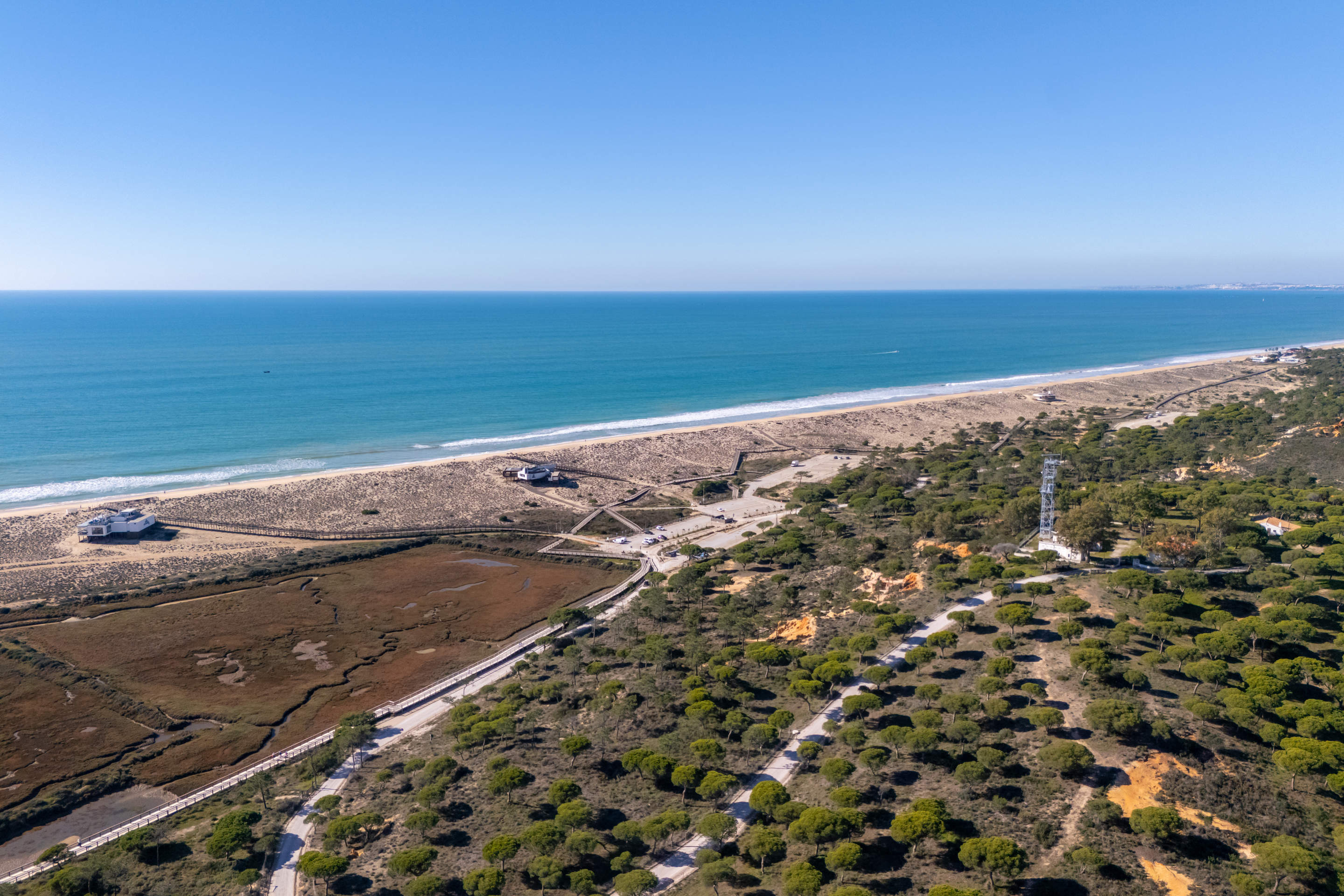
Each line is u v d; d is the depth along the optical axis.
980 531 107.56
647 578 106.06
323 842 52.22
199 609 96.94
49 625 90.88
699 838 51.22
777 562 110.00
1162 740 52.97
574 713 69.00
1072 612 72.75
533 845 48.38
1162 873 42.38
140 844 51.94
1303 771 49.09
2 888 50.31
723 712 65.56
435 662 85.44
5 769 64.88
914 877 44.62
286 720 73.62
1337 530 97.50
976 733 55.50
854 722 62.25
